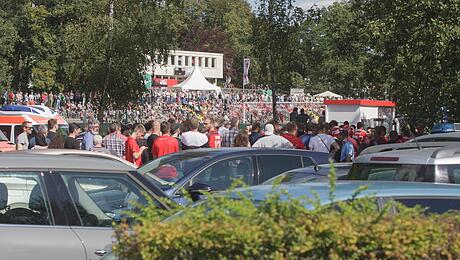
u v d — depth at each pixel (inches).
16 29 2449.6
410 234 165.8
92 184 286.2
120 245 172.4
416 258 165.8
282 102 2239.2
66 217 276.1
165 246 163.0
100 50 1062.4
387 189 234.7
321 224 163.5
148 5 1064.2
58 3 2613.2
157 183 415.5
